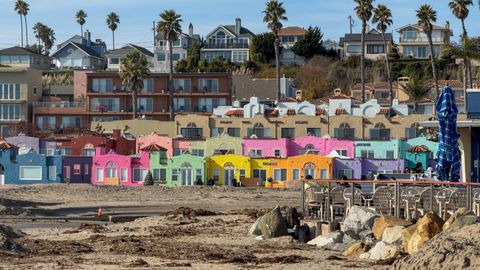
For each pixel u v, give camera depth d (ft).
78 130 469.98
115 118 498.69
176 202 249.34
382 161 344.08
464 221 105.50
